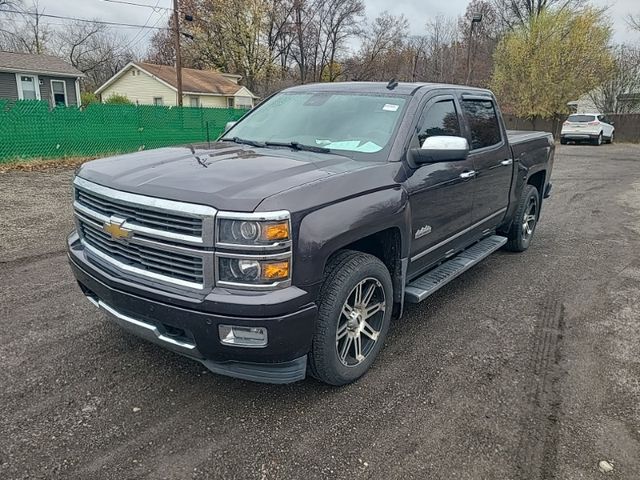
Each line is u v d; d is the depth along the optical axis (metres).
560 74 29.73
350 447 2.62
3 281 4.76
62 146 13.71
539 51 30.12
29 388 3.04
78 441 2.59
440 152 3.40
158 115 16.62
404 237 3.38
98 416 2.80
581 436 2.76
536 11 36.41
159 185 2.67
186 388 3.11
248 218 2.41
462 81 47.75
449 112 4.21
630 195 11.11
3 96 27.52
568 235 7.39
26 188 9.60
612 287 5.16
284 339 2.56
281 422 2.80
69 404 2.90
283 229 2.47
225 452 2.55
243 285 2.48
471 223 4.62
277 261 2.48
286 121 4.04
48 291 4.54
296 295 2.55
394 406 2.99
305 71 50.62
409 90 3.95
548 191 6.86
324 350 2.88
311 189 2.68
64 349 3.52
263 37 47.28
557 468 2.50
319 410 2.93
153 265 2.70
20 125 12.63
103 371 3.26
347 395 3.09
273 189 2.57
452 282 5.24
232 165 2.98
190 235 2.52
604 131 26.95
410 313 4.39
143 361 3.40
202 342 2.58
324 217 2.67
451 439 2.70
